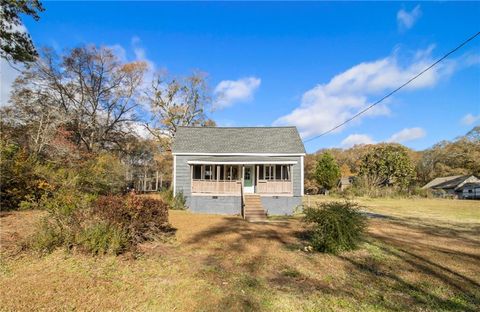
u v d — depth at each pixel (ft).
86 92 115.85
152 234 32.27
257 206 63.52
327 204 32.65
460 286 20.63
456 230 45.83
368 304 17.35
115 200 29.37
